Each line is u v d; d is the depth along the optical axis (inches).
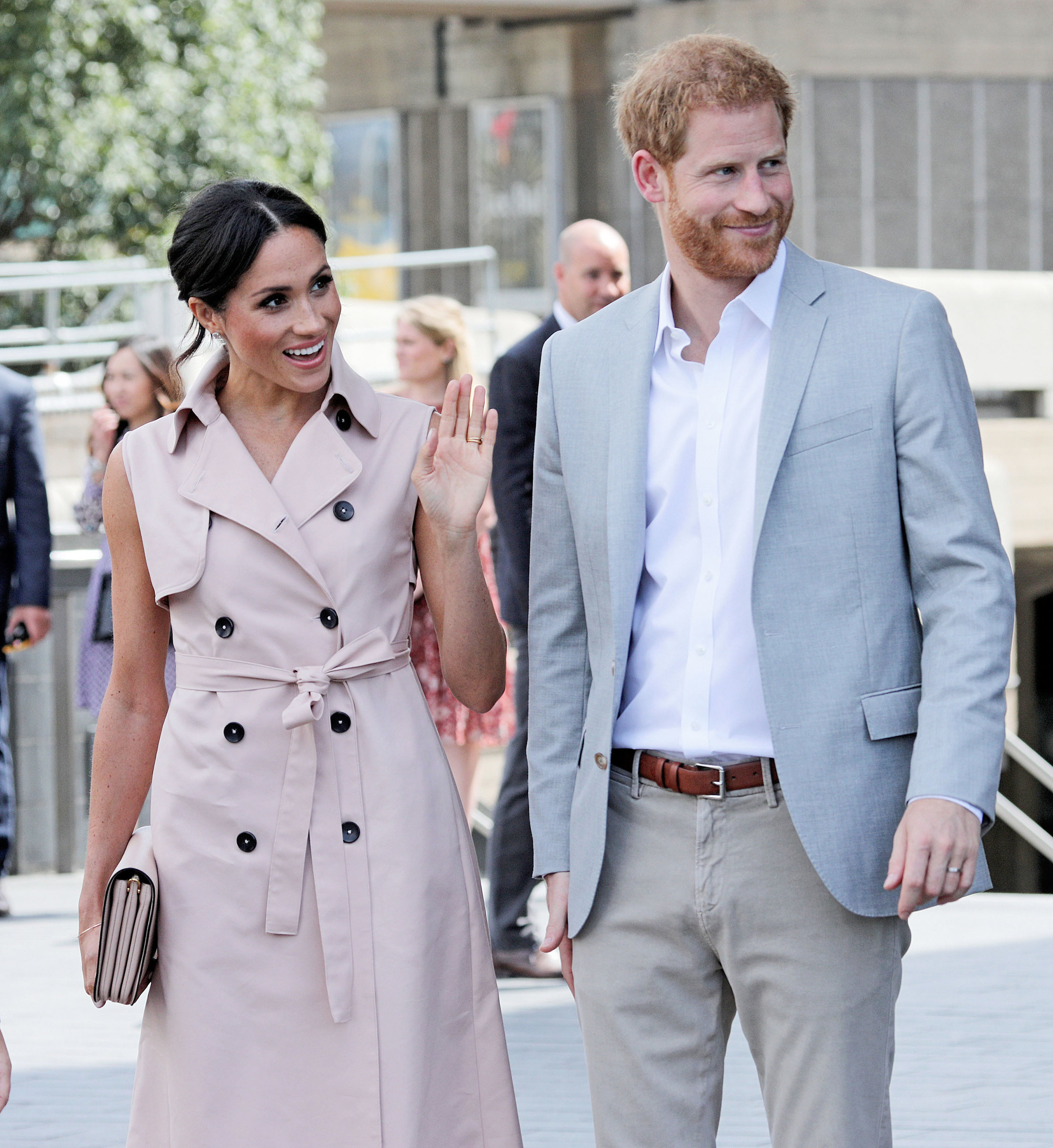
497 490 374.6
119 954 197.9
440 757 207.3
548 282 1900.8
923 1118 306.2
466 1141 205.6
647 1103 197.5
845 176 1694.1
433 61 1980.8
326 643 202.2
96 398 904.9
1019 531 1088.8
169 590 203.5
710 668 191.5
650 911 195.2
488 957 207.9
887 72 1700.3
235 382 208.5
